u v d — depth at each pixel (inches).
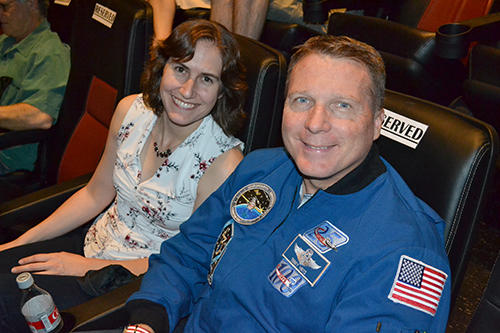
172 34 44.9
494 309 33.9
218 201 44.9
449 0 78.6
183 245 46.0
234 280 37.8
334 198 35.4
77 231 61.8
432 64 63.0
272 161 42.7
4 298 46.5
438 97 68.9
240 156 48.8
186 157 48.3
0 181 75.4
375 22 65.7
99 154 71.7
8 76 80.4
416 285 30.8
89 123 72.9
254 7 76.9
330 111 32.9
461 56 57.2
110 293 42.6
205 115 47.5
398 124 39.9
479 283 74.2
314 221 36.2
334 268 33.5
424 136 37.8
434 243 32.5
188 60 43.7
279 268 36.1
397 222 32.6
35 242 56.8
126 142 52.6
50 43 76.5
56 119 78.2
